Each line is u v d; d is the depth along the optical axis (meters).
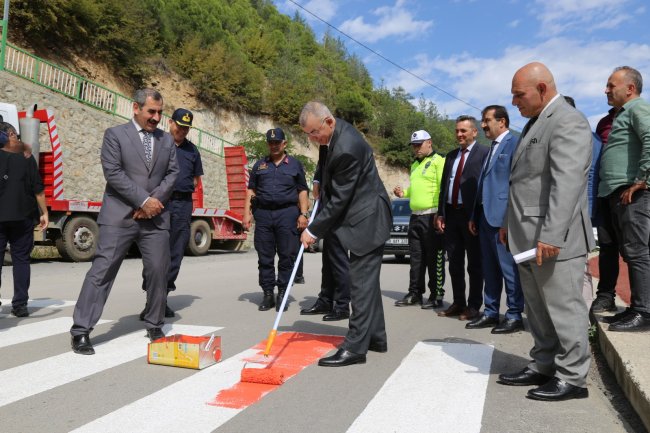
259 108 30.67
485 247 5.06
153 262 4.20
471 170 5.48
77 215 10.95
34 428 2.55
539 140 3.09
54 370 3.49
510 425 2.67
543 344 3.28
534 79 3.10
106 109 16.41
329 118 3.71
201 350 3.54
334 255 5.34
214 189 18.64
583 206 3.07
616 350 3.45
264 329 4.82
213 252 15.68
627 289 6.62
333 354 3.87
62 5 18.78
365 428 2.59
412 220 6.38
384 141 41.31
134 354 3.90
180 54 27.14
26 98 13.04
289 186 5.95
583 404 2.99
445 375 3.46
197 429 2.56
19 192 5.09
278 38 40.91
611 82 4.33
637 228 4.04
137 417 2.70
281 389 3.16
